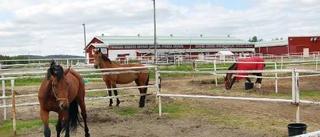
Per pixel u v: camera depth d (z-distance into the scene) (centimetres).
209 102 1386
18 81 2503
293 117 1064
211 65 3447
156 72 1170
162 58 4519
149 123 1047
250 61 1830
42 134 939
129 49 6116
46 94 755
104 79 1365
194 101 1423
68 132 807
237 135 873
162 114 1177
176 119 1093
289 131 751
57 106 771
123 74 1351
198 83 2208
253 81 2169
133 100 1520
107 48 5981
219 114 1148
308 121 1005
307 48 6206
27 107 1386
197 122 1040
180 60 3944
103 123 1065
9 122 1100
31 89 1977
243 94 1567
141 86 1299
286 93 1567
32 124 1052
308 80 2125
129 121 1082
